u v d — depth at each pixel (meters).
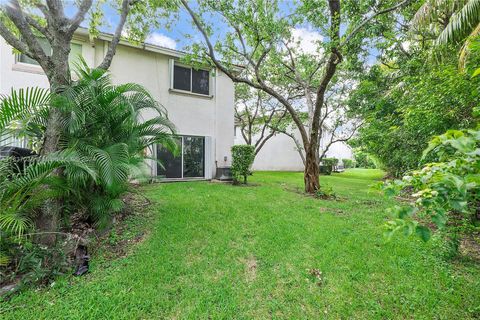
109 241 3.66
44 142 3.63
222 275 2.90
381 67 10.30
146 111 8.91
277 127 16.58
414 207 1.39
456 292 2.55
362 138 8.38
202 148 10.19
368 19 6.18
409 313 2.29
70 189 3.43
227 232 4.09
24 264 2.62
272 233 4.09
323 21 6.20
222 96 10.61
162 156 9.09
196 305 2.38
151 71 9.16
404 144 5.85
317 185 8.01
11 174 2.91
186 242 3.69
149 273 2.86
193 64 8.31
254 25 6.54
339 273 2.94
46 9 4.37
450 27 4.98
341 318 2.25
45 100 3.24
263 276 2.89
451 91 3.87
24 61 7.31
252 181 10.29
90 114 4.08
